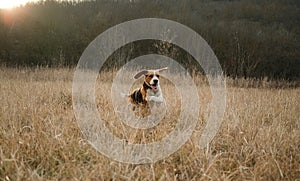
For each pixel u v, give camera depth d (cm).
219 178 320
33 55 1927
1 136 418
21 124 488
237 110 598
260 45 2016
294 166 363
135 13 2236
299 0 2856
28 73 1337
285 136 456
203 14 2605
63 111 559
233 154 392
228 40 2019
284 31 2336
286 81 1744
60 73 1312
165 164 355
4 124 465
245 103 679
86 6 2334
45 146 381
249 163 375
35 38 1978
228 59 1867
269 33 2244
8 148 368
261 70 1892
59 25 2059
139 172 331
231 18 2606
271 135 450
